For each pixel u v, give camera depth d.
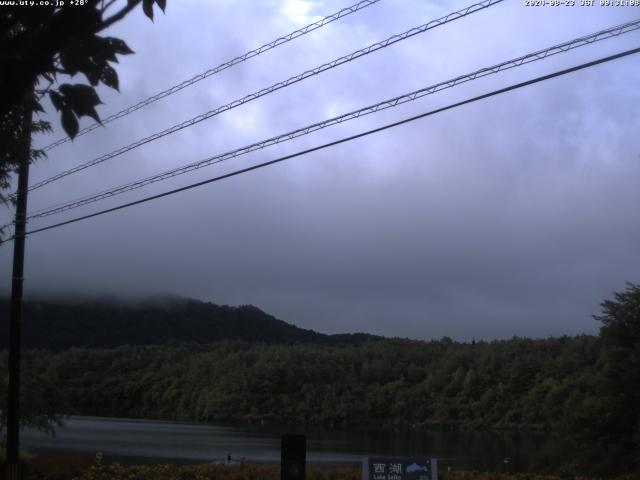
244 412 137.62
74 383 155.75
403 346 154.88
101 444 70.31
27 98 4.07
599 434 39.12
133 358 167.88
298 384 138.75
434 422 120.94
